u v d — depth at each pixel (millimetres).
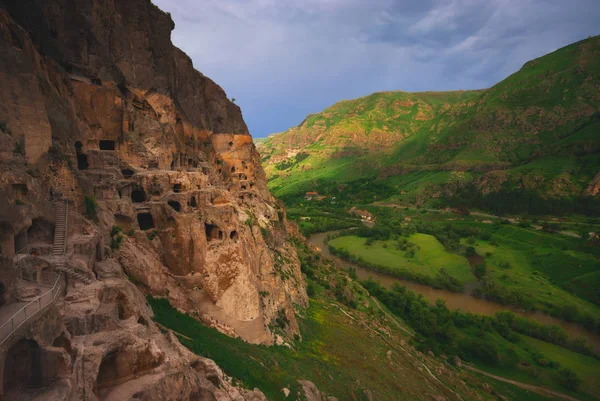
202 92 85062
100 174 39844
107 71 48500
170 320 33188
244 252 45625
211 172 72000
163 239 40750
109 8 51625
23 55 29188
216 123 90375
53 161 31594
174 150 59438
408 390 52656
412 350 76062
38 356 16594
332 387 40531
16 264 22297
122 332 21812
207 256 41656
